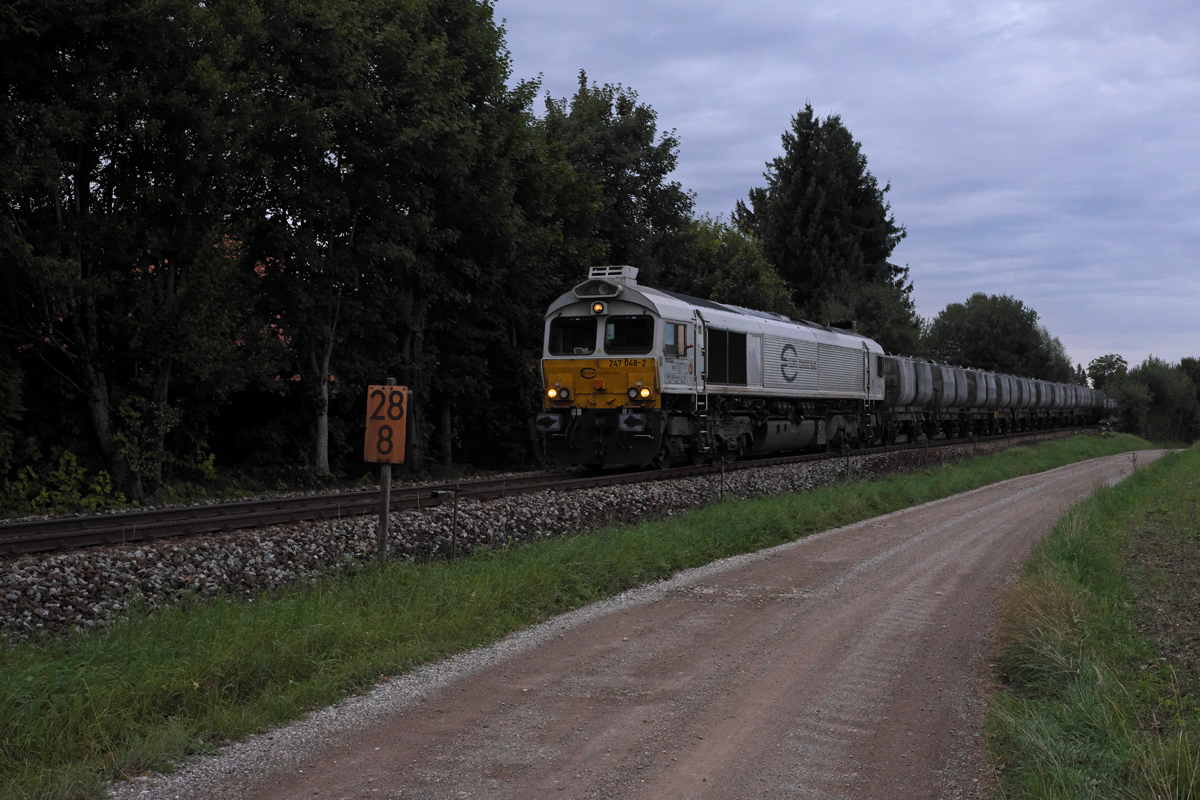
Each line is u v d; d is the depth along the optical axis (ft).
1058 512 56.65
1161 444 224.12
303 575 28.76
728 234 136.26
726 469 62.28
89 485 51.90
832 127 195.52
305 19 58.03
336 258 63.36
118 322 52.01
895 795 14.57
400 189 64.49
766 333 73.26
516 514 40.50
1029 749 15.89
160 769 15.61
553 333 61.11
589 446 59.36
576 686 20.47
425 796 14.42
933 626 26.48
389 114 60.39
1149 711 17.95
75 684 17.92
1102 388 329.72
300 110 56.80
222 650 20.18
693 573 34.96
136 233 51.06
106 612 24.11
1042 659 21.07
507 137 74.23
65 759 15.65
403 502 39.60
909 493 64.69
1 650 19.66
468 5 70.28
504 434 84.99
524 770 15.51
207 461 60.34
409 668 21.68
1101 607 25.94
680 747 16.65
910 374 110.01
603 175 96.27
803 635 25.34
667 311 58.80
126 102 47.37
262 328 59.57
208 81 48.73
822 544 42.86
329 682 19.75
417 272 68.95
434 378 76.18
